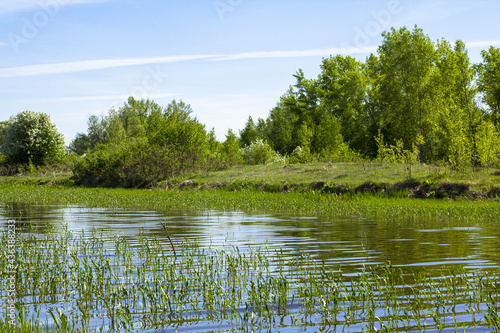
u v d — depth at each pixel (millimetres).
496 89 60469
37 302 8070
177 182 43031
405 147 62031
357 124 76750
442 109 58500
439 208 22906
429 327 6613
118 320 7094
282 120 92562
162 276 9617
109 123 74750
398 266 10195
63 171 62062
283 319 7117
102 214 22469
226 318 7184
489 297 7770
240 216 21250
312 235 14992
